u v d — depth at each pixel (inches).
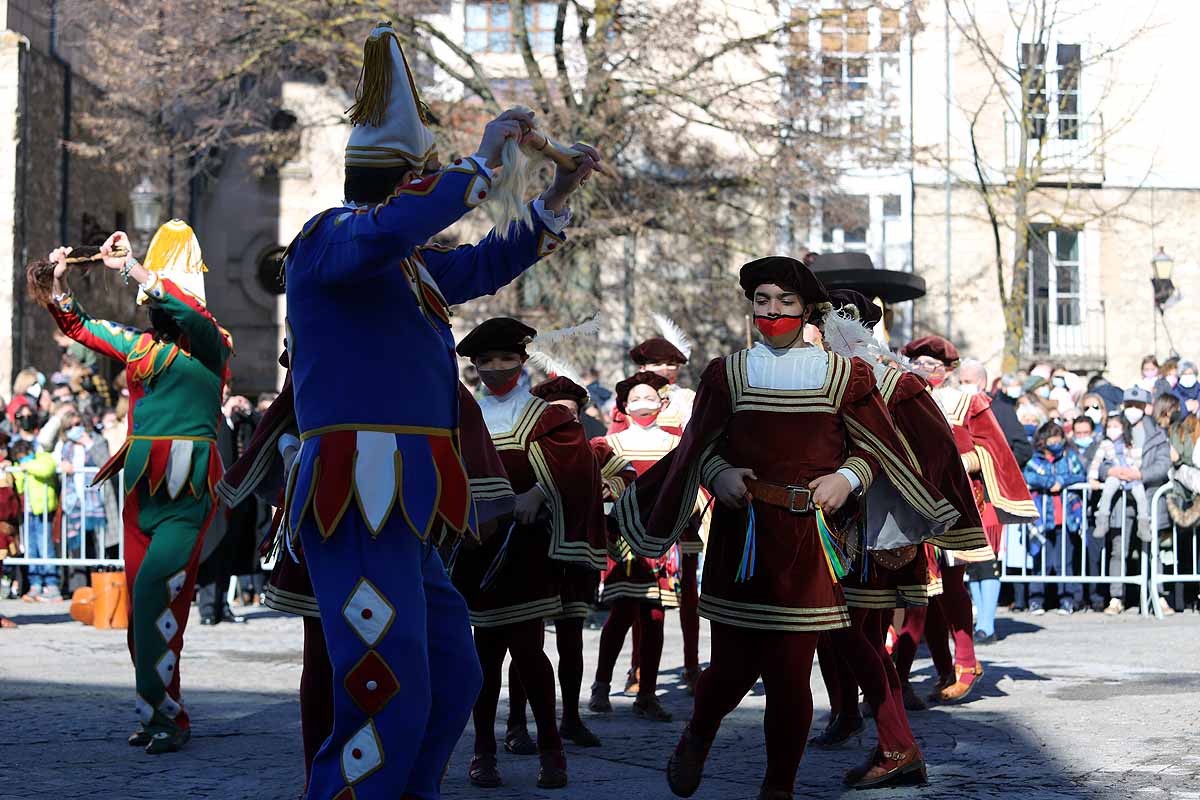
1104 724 250.2
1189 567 494.9
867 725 255.6
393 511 132.4
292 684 305.9
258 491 160.4
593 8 829.8
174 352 232.2
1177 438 489.4
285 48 816.3
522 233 145.0
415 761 140.1
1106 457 496.7
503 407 213.9
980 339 943.7
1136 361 956.6
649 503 183.9
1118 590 494.6
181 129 880.9
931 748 227.8
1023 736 238.7
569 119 751.7
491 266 145.5
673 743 240.1
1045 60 937.5
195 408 231.6
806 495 172.6
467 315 790.5
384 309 134.7
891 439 178.9
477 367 215.6
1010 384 565.3
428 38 843.4
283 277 140.2
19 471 504.1
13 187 811.4
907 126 849.5
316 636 163.0
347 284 132.6
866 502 187.5
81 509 499.2
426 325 137.6
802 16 818.2
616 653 274.5
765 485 173.5
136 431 231.3
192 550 228.8
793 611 171.5
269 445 159.3
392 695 130.8
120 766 213.5
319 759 133.1
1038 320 950.4
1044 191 951.0
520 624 203.9
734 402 178.4
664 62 817.5
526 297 823.7
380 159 137.7
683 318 844.6
